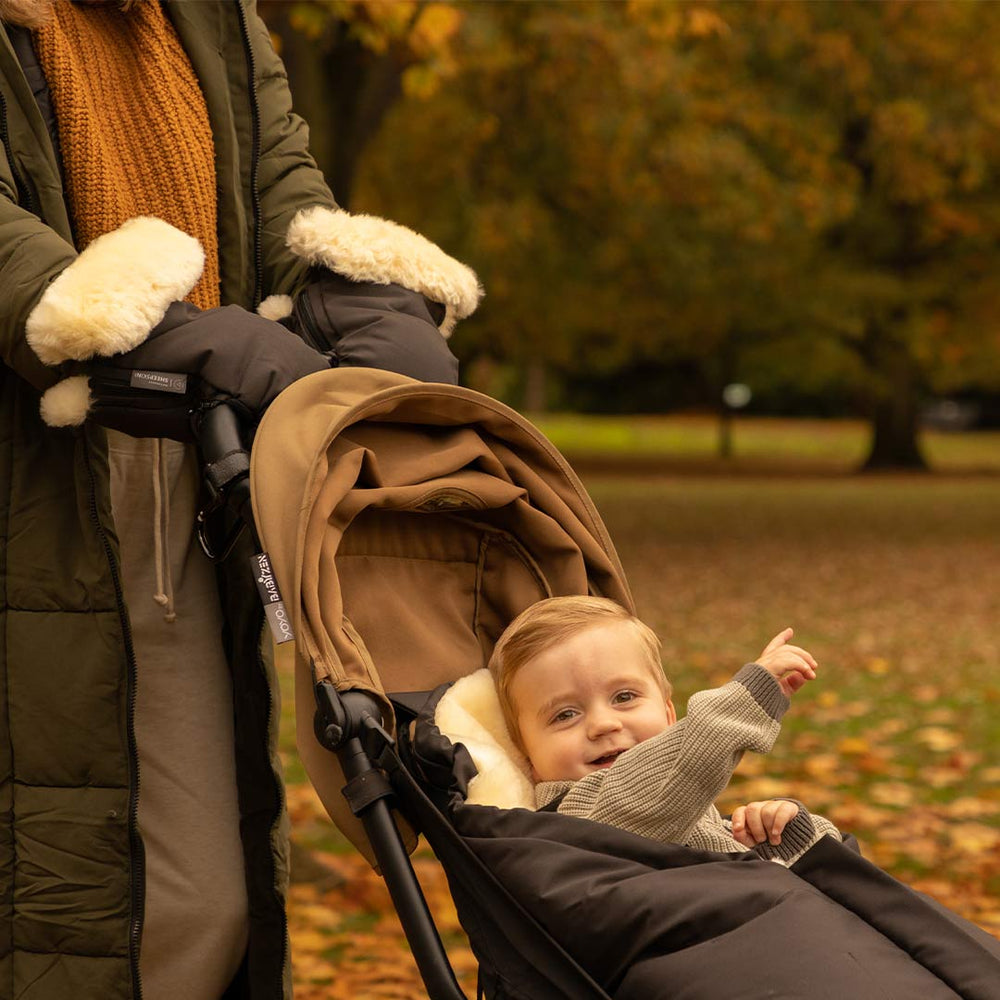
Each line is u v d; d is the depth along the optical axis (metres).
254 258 2.55
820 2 15.12
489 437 2.37
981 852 4.90
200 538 2.17
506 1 10.50
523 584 2.40
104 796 2.21
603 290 23.64
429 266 2.48
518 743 2.29
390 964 3.96
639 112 13.03
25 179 2.21
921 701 7.57
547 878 1.82
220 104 2.47
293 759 6.14
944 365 28.08
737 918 1.75
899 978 1.67
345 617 2.11
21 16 2.21
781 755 6.27
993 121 17.03
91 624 2.21
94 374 2.09
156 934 2.37
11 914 2.24
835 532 17.48
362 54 7.86
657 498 22.98
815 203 16.80
